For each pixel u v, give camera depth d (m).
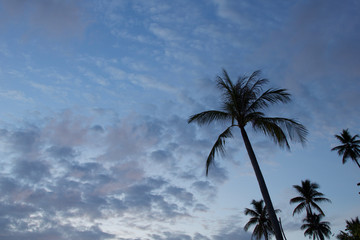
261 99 16.08
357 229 23.77
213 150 16.22
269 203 13.78
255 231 48.97
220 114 16.28
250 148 15.34
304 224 49.84
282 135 14.95
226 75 17.02
